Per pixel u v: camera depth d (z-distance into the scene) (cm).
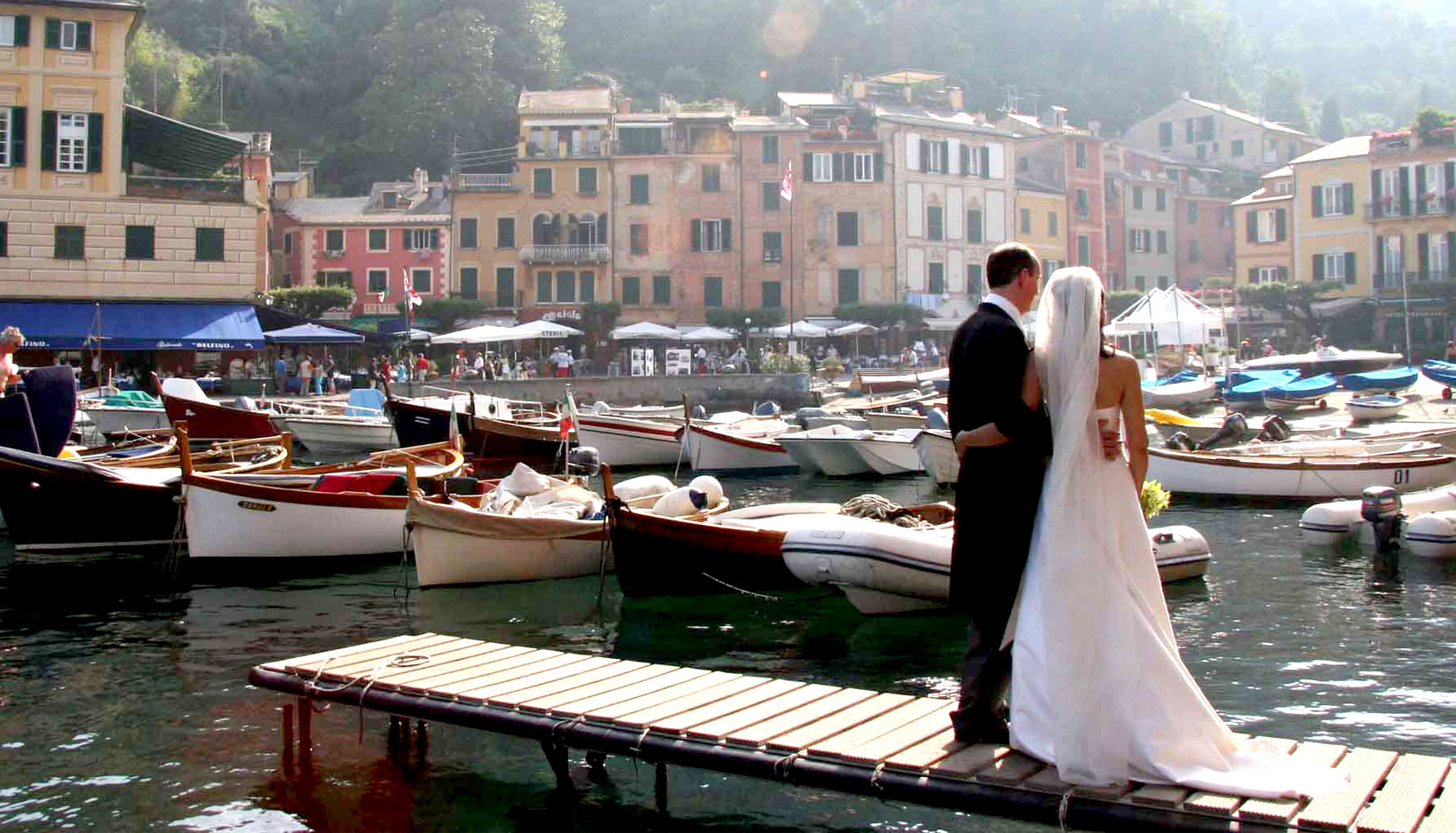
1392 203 6475
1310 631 1120
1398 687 920
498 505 1491
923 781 512
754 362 5994
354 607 1297
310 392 4575
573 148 6462
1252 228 7231
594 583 1418
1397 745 780
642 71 10638
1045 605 495
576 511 1514
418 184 6981
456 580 1370
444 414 3044
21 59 4094
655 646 1114
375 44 9744
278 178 7238
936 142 6725
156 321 4216
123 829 654
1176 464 2211
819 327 6069
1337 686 929
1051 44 11194
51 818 669
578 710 632
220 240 4328
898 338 6550
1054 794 484
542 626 1204
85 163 4172
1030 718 511
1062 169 7381
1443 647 1048
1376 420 3462
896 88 7275
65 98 4141
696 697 660
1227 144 8900
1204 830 457
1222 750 503
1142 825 467
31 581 1455
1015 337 500
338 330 4684
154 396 4003
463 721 654
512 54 9494
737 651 1090
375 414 3497
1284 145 8775
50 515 1578
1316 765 507
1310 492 2109
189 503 1463
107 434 2705
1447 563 1477
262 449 2216
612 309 6244
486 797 693
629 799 692
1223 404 4034
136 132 4578
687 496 1437
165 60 9169
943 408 2841
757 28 10531
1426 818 457
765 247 6481
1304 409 3862
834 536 1170
